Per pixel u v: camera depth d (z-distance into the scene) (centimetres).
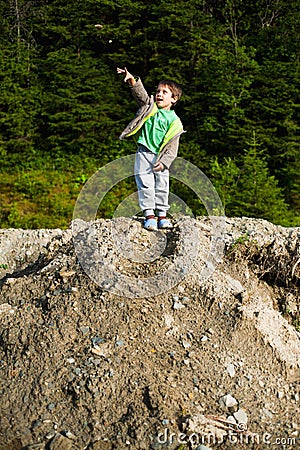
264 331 479
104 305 470
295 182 1353
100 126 1525
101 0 1567
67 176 1414
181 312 479
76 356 439
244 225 648
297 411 438
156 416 402
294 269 582
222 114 1466
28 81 1575
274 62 1449
